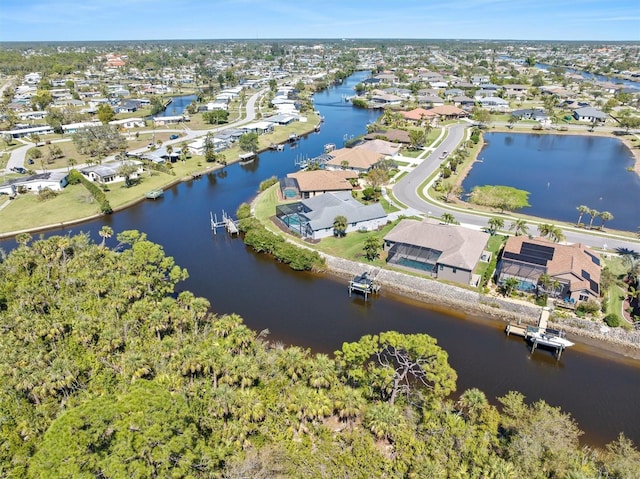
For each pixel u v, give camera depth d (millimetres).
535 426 38438
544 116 192375
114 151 150500
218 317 62656
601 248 77625
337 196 93375
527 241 71250
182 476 32094
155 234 92875
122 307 56969
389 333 46062
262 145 160375
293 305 66188
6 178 123125
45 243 74938
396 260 73250
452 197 104875
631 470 35188
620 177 122625
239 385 43562
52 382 43719
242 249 85125
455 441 37688
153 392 35375
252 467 35812
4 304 62688
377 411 38906
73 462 28781
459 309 64188
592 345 56156
